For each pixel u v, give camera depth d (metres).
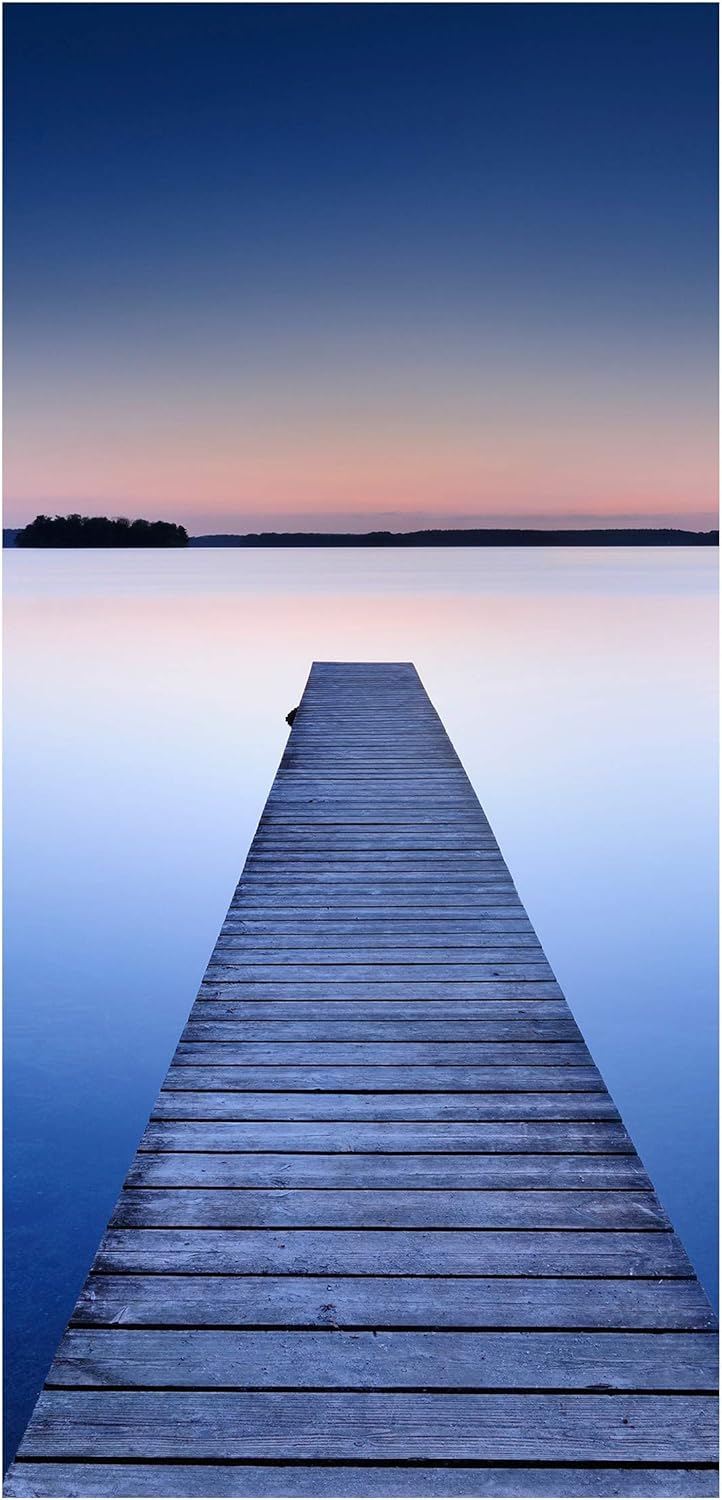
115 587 35.78
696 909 6.79
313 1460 1.30
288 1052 2.34
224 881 7.21
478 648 17.50
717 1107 4.29
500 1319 1.52
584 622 21.72
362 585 35.12
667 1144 3.99
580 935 6.35
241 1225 1.72
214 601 27.78
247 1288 1.58
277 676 15.16
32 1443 1.31
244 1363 1.43
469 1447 1.32
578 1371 1.43
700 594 30.66
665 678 15.08
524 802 9.24
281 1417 1.35
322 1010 2.56
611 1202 1.80
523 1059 2.32
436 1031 2.45
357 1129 2.03
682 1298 1.57
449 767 5.42
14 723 12.74
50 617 23.45
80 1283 2.92
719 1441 1.33
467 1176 1.87
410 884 3.50
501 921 3.15
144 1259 1.64
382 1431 1.34
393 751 5.87
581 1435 1.33
